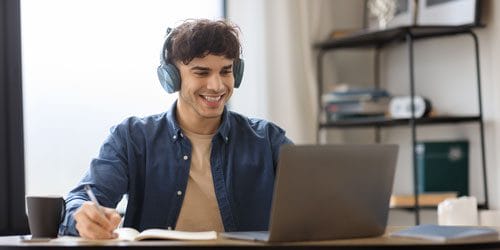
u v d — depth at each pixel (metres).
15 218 3.74
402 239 1.88
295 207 1.82
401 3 4.30
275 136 2.59
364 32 4.12
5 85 3.72
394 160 2.01
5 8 3.71
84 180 2.35
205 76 2.38
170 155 2.47
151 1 4.07
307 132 4.39
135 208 2.49
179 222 2.43
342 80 4.64
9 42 3.72
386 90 4.64
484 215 2.69
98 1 3.95
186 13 4.16
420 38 4.26
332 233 1.90
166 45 2.42
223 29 2.38
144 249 1.69
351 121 4.20
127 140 2.48
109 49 3.98
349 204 1.91
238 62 2.45
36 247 1.76
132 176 2.46
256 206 2.51
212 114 2.40
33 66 3.82
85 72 3.93
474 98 4.05
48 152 3.87
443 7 4.06
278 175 1.79
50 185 3.88
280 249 1.72
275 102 4.28
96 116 3.96
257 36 4.25
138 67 4.04
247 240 1.85
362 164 1.92
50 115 3.87
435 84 4.30
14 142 3.74
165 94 4.10
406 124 4.14
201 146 2.49
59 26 3.87
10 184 3.74
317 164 1.84
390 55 4.62
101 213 1.94
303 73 4.38
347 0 4.66
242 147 2.54
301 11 4.36
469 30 3.95
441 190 4.09
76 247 1.74
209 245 1.72
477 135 4.04
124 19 4.01
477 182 4.04
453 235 1.82
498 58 3.83
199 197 2.46
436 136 4.32
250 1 4.25
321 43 4.36
